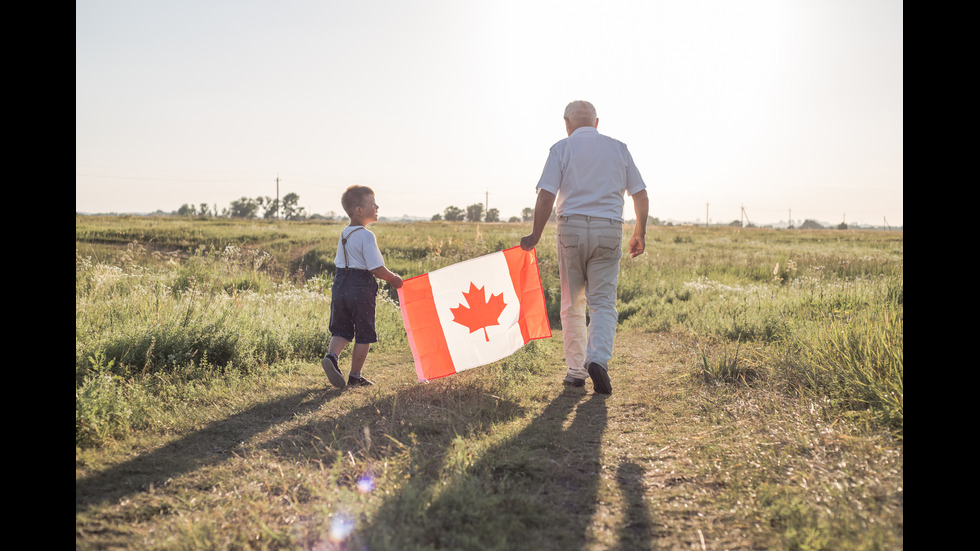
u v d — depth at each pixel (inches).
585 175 158.6
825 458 97.9
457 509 83.0
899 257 690.8
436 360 167.2
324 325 237.8
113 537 77.5
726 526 79.3
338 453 99.0
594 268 159.8
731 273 564.1
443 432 121.0
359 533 75.2
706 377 165.2
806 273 486.9
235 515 83.9
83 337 176.1
